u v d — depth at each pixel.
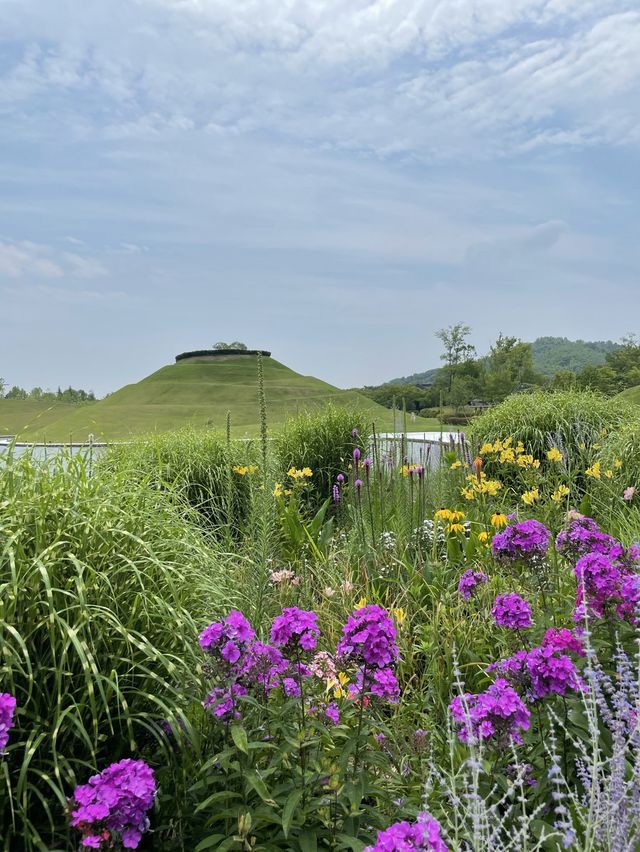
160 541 2.78
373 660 1.94
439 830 1.47
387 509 5.36
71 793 2.01
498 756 1.93
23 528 2.32
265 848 1.73
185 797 2.00
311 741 1.85
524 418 8.28
